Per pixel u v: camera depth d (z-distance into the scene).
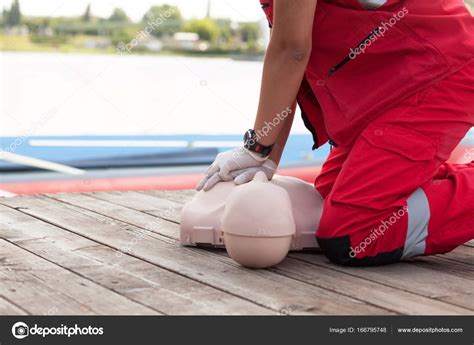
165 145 4.87
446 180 1.71
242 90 7.64
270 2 1.75
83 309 1.33
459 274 1.63
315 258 1.76
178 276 1.57
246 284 1.51
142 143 4.93
